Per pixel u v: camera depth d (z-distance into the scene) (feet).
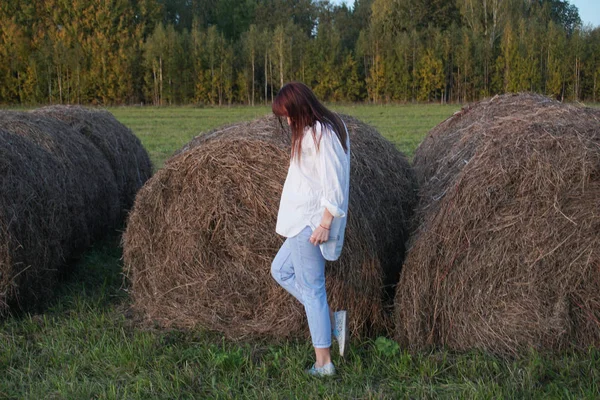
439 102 146.30
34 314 14.52
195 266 13.66
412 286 12.16
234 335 13.19
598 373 10.57
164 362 11.57
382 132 62.08
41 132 17.25
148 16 160.45
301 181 10.48
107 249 19.67
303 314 12.73
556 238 11.23
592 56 139.74
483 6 158.81
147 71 144.56
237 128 14.58
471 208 11.58
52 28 145.07
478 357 11.32
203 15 199.62
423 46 146.92
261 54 152.87
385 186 14.26
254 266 13.24
